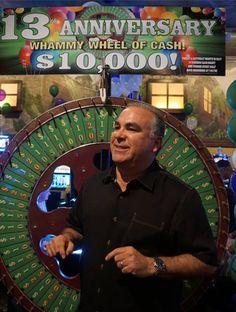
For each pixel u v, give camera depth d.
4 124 2.46
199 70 1.96
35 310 1.63
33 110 2.47
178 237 1.30
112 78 2.33
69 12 1.97
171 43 1.96
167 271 1.21
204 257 1.26
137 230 1.31
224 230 1.64
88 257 1.39
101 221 1.38
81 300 1.41
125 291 1.31
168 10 1.96
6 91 2.44
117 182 1.42
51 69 1.98
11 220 1.65
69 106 1.69
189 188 1.37
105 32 1.96
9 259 1.64
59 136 1.68
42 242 1.66
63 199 2.19
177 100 2.33
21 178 1.67
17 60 1.99
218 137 2.88
